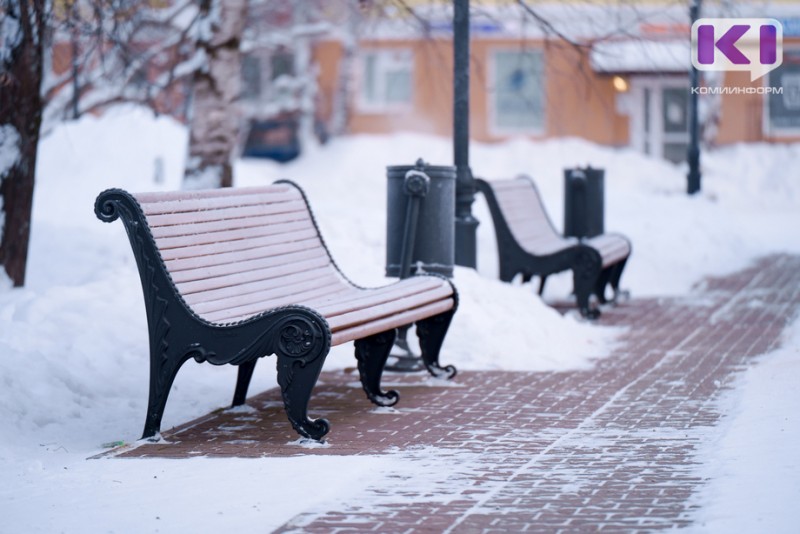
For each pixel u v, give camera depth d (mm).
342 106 42969
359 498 7266
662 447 8484
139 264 8867
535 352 12492
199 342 8836
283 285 10070
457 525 6688
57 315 11570
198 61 18453
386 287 10664
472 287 13352
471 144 42531
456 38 14164
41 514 7102
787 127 43219
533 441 8781
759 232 28516
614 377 11422
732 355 12562
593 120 43188
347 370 11867
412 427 9359
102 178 25844
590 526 6617
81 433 9391
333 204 22219
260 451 8625
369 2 23859
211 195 9727
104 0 14812
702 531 6398
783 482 7207
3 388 9578
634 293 18422
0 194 13375
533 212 16969
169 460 8391
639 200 27688
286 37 38281
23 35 13398
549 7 37875
